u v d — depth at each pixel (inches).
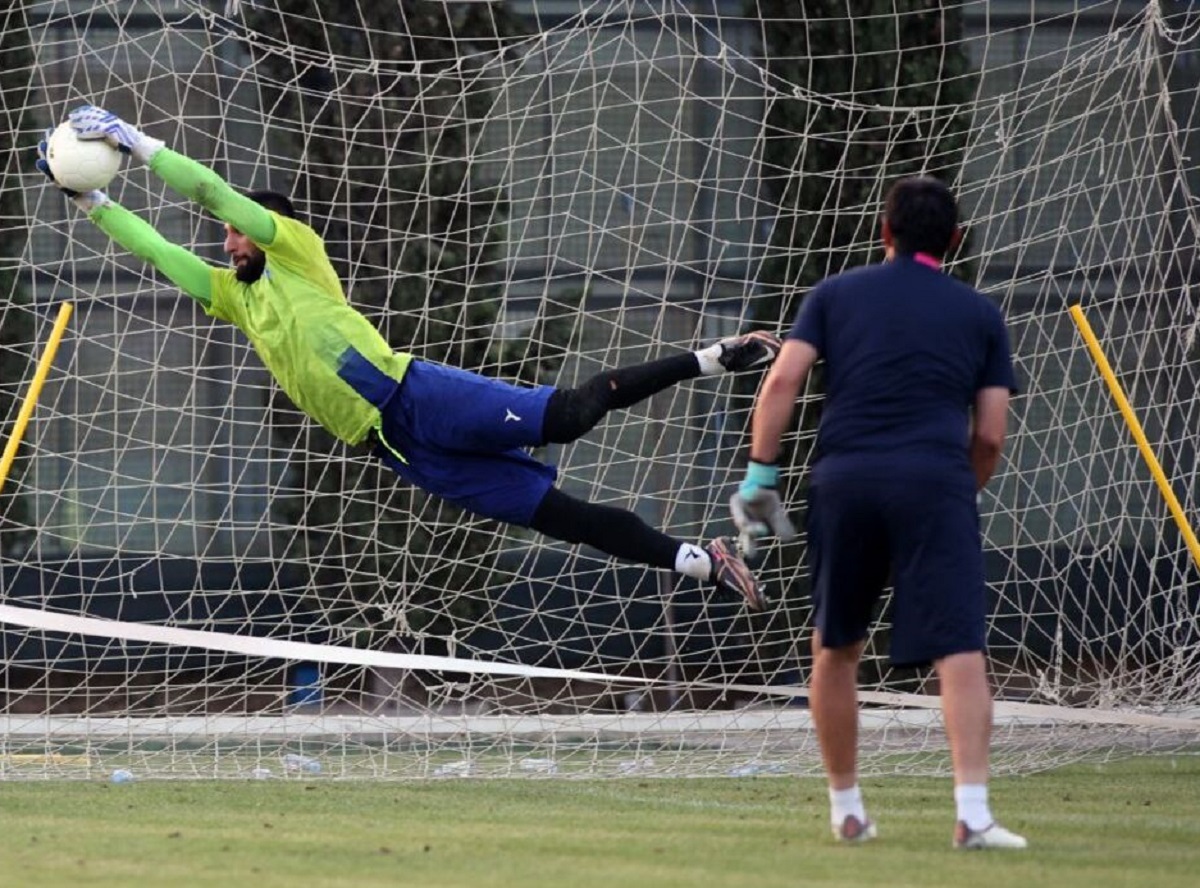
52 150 805.9
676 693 1362.0
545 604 1402.6
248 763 1091.3
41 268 1289.4
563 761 1093.8
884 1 1328.7
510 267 1298.0
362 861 627.2
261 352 804.6
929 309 627.8
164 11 1390.3
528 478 794.8
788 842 678.5
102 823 760.3
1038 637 1397.6
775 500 645.3
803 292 1291.8
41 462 1398.9
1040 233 1405.0
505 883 570.9
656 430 1395.2
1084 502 1262.3
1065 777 1011.9
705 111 1408.7
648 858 633.0
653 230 1408.7
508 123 1366.9
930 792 926.4
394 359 786.2
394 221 1328.7
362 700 1334.9
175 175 778.8
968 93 1336.1
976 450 647.1
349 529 1341.0
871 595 642.2
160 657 1374.3
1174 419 1390.3
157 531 1357.0
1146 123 1214.3
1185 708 1161.4
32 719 1208.2
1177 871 607.2
